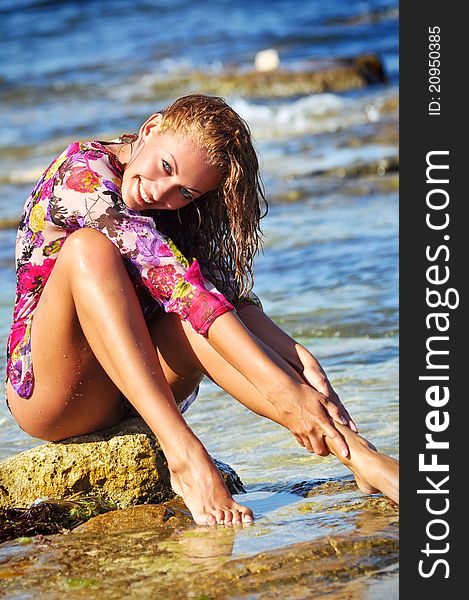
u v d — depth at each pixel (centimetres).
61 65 2792
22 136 1942
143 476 446
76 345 434
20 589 348
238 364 421
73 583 350
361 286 879
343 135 1727
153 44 3005
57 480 445
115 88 2456
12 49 3092
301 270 952
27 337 454
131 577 351
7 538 406
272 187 1365
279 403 420
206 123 418
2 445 561
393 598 321
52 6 3678
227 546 373
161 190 423
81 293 415
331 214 1205
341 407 443
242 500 442
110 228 427
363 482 416
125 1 3669
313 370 448
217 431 566
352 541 365
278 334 459
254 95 2353
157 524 409
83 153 443
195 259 431
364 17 3134
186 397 473
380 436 521
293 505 425
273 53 2530
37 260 454
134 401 418
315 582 335
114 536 397
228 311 423
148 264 427
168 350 444
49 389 445
